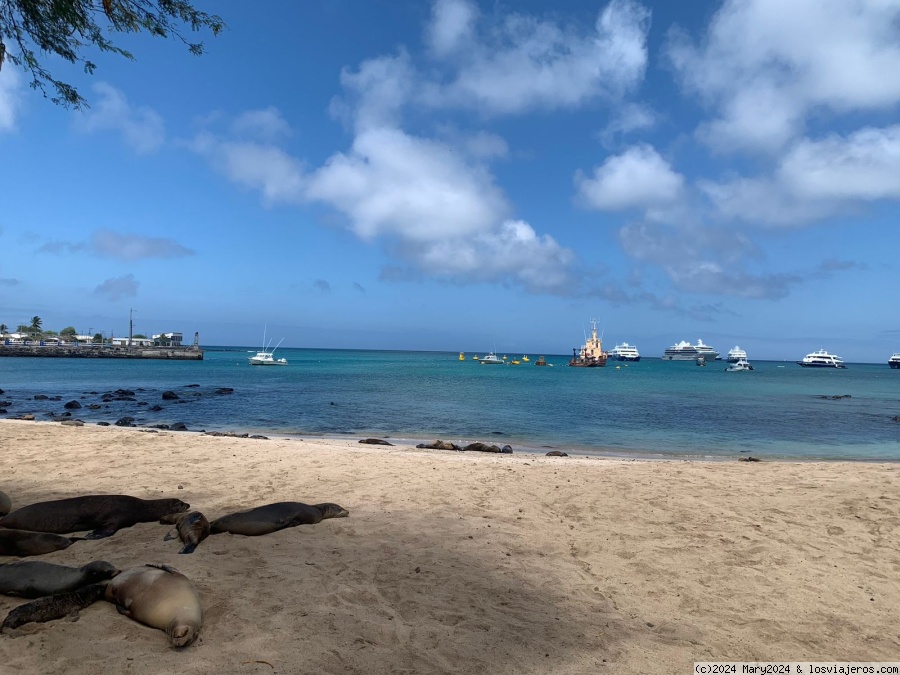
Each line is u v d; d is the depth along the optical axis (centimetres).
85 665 329
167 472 910
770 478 950
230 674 327
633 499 798
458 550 570
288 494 786
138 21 650
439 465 1053
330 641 373
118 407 2622
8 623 367
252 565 507
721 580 516
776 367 17288
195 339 10356
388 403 3134
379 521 663
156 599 383
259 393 3638
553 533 639
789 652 394
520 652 374
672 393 4491
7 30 634
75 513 603
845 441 2077
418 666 350
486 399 3534
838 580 521
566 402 3450
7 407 2506
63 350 9244
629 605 461
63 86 681
